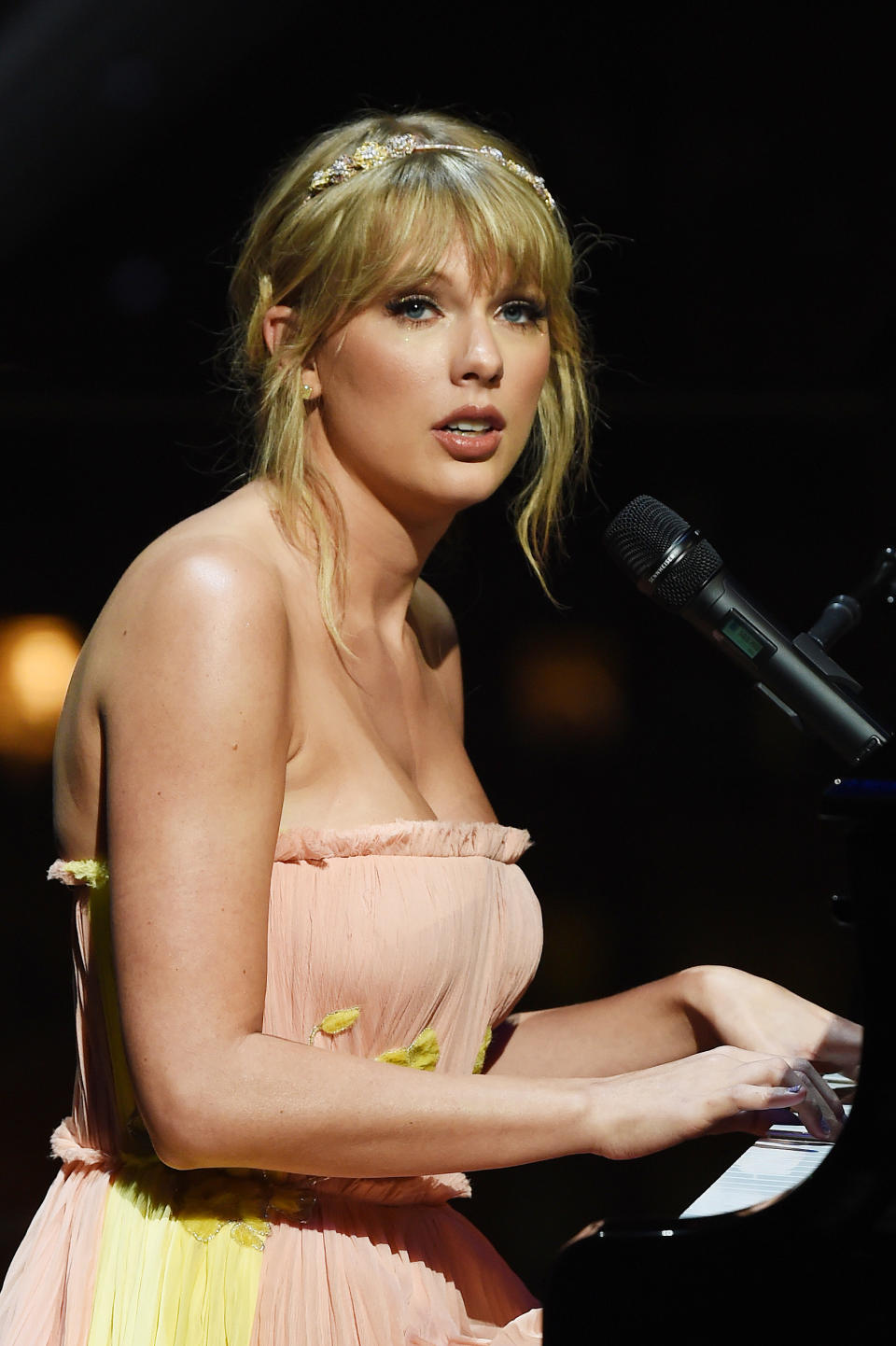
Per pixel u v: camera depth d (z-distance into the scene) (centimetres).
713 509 2119
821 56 1648
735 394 1908
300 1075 389
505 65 1620
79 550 2189
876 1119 315
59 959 2167
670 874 2286
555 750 2317
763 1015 494
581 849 2308
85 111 1463
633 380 1903
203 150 1563
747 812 2298
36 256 1650
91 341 1752
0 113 1445
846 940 2234
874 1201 310
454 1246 465
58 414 1895
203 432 2055
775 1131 467
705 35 1633
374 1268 430
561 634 2295
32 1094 1817
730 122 1700
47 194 1548
